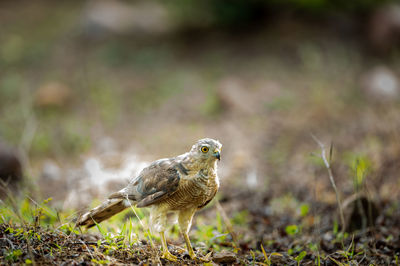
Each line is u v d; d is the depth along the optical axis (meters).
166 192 6.18
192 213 6.54
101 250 6.07
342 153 12.27
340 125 14.90
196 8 24.83
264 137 15.05
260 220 9.18
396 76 18.72
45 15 29.23
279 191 10.73
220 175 12.11
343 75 19.48
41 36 26.16
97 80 21.16
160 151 14.08
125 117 17.62
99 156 13.46
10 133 15.08
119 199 6.47
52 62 23.25
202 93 19.45
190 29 25.58
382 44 20.83
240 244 7.68
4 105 18.33
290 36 23.16
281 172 12.08
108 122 16.91
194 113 17.83
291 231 7.64
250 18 25.00
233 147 14.38
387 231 8.00
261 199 10.34
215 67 21.73
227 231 7.78
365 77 18.77
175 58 23.16
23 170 10.61
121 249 6.18
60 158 13.31
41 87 20.12
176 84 20.36
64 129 15.49
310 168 11.93
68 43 25.06
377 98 16.95
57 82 20.89
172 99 19.16
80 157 13.38
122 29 25.52
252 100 18.14
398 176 10.25
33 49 24.44
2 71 22.16
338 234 7.86
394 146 11.75
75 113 17.78
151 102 19.02
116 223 7.75
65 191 10.29
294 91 18.61
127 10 26.91
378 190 9.39
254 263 6.45
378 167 10.57
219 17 24.69
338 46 21.83
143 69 22.28
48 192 10.13
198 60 22.75
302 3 22.95
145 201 6.20
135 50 24.05
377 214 8.34
